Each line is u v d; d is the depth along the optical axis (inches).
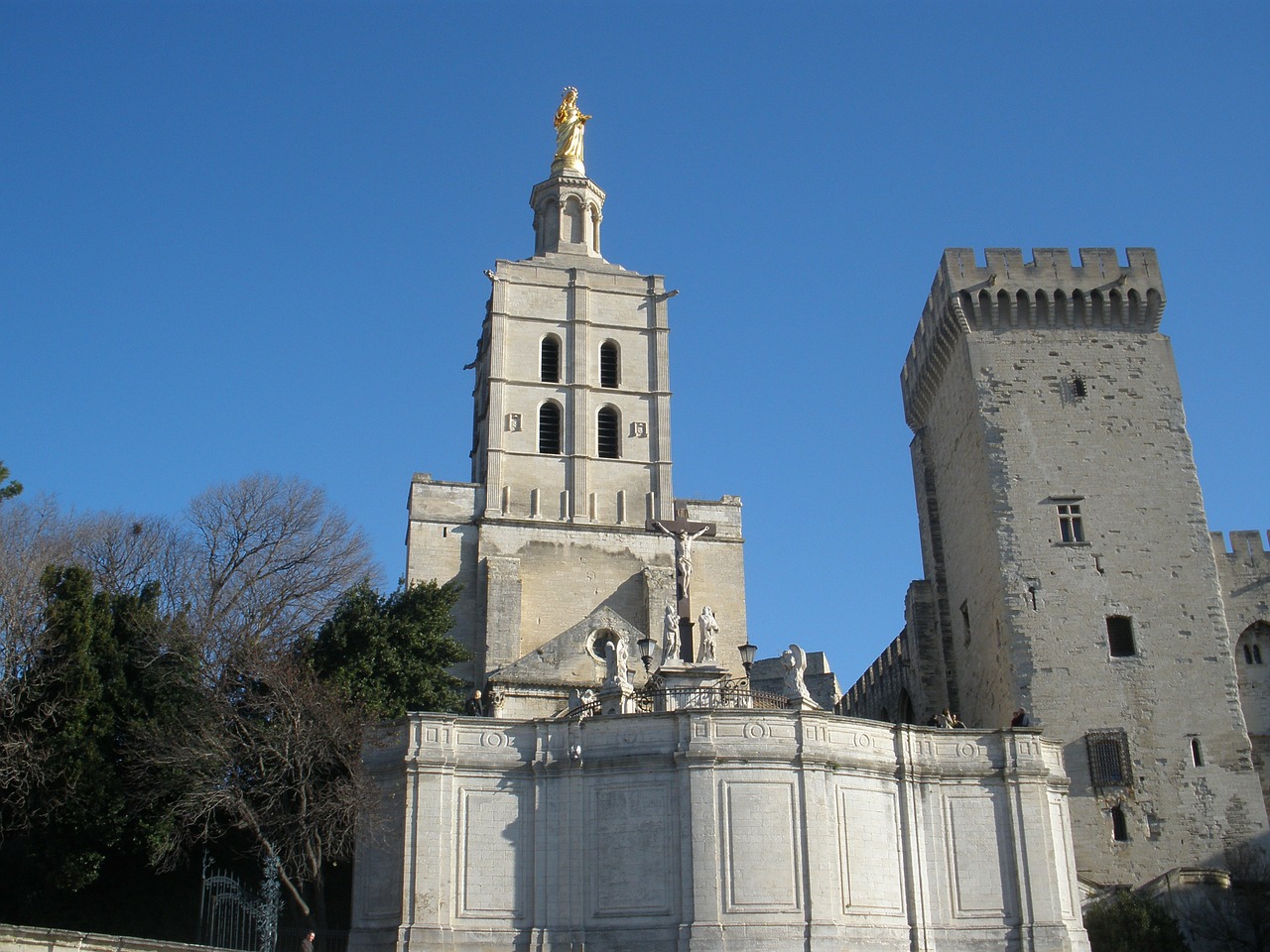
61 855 1744.6
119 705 1859.0
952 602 2618.1
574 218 3179.1
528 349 2950.3
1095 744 2164.1
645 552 2785.4
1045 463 2378.2
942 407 2691.9
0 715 1808.6
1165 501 2338.8
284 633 2265.0
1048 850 1756.9
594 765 1683.1
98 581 2381.9
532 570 2719.0
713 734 1665.8
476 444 3120.1
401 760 1702.8
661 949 1583.4
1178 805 2114.9
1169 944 1856.5
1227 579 2440.9
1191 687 2196.1
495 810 1684.3
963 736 1808.6
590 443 2898.6
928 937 1690.5
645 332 3036.4
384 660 2117.4
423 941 1595.7
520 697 2406.5
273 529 2578.7
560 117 3302.2
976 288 2498.8
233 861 1854.1
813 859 1617.9
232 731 1866.4
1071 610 2263.8
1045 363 2460.6
